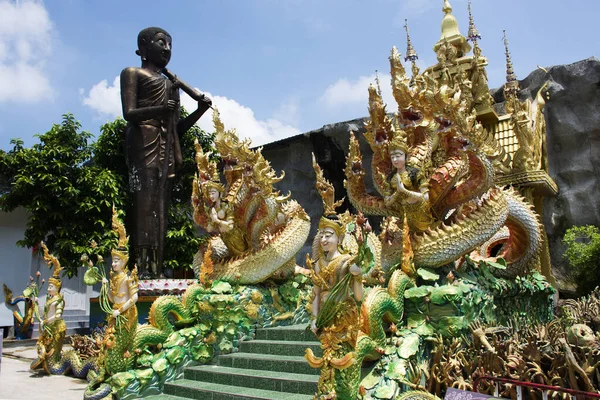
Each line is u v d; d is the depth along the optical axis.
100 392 8.29
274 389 7.61
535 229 10.11
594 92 15.46
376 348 6.85
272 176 10.69
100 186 14.94
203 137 18.11
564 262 15.41
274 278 10.89
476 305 8.05
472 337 7.52
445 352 7.38
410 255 8.16
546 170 13.20
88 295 22.58
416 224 8.98
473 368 6.92
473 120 8.98
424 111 9.24
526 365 6.34
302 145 20.52
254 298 9.88
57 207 15.20
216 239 11.70
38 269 20.98
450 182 8.91
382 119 9.52
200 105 14.09
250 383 7.95
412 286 8.04
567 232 14.41
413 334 7.41
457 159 9.01
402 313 7.65
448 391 5.31
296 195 20.55
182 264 16.91
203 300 9.42
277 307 10.41
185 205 17.64
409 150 9.05
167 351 8.90
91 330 13.80
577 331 6.51
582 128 15.59
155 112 13.23
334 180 19.50
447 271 8.66
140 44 14.32
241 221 10.82
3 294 19.67
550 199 15.97
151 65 14.22
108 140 16.39
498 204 8.88
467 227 8.62
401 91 9.33
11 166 15.64
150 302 12.15
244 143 10.70
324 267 5.91
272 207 10.58
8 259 19.97
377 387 6.57
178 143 14.38
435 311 7.62
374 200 9.59
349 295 5.80
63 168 15.28
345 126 18.50
